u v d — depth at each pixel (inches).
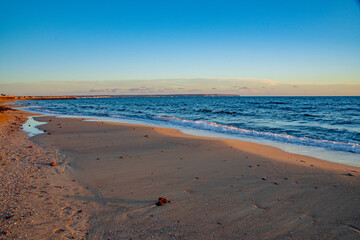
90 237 131.8
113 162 290.8
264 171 245.6
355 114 1105.4
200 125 690.2
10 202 171.0
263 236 130.2
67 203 174.6
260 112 1296.8
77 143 415.2
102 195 190.9
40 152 342.0
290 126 681.6
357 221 143.2
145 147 378.9
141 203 175.0
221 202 173.3
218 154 325.4
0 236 126.4
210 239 128.6
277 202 171.5
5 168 257.9
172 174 241.0
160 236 132.1
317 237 128.3
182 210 162.1
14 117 930.1
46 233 132.5
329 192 187.2
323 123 749.3
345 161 297.7
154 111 1547.7
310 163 279.0
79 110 1665.8
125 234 134.6
